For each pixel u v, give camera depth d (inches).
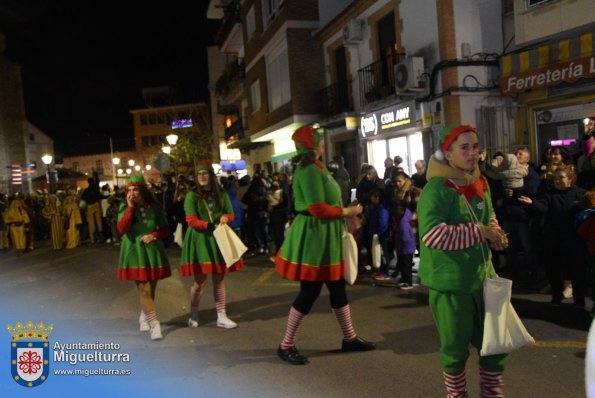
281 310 274.8
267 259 441.7
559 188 237.0
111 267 470.0
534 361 182.5
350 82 597.9
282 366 191.8
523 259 310.0
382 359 193.3
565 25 357.1
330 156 668.1
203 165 241.0
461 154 125.2
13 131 1711.4
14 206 623.2
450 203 126.5
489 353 119.1
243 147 1119.0
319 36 665.0
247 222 480.7
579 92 360.8
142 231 226.5
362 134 561.0
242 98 1172.5
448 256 125.0
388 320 242.4
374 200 322.0
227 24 1055.0
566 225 235.5
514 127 409.4
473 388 165.5
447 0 416.8
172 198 589.0
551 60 357.7
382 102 501.7
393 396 161.8
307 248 187.0
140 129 2662.4
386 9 506.9
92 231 700.0
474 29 422.9
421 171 375.9
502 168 285.6
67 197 667.4
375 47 534.6
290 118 685.9
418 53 458.3
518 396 157.3
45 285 398.9
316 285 192.2
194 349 217.3
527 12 381.4
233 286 343.6
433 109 438.0
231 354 208.7
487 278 123.4
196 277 244.8
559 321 223.0
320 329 235.6
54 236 644.1
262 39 792.3
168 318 271.6
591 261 211.9
